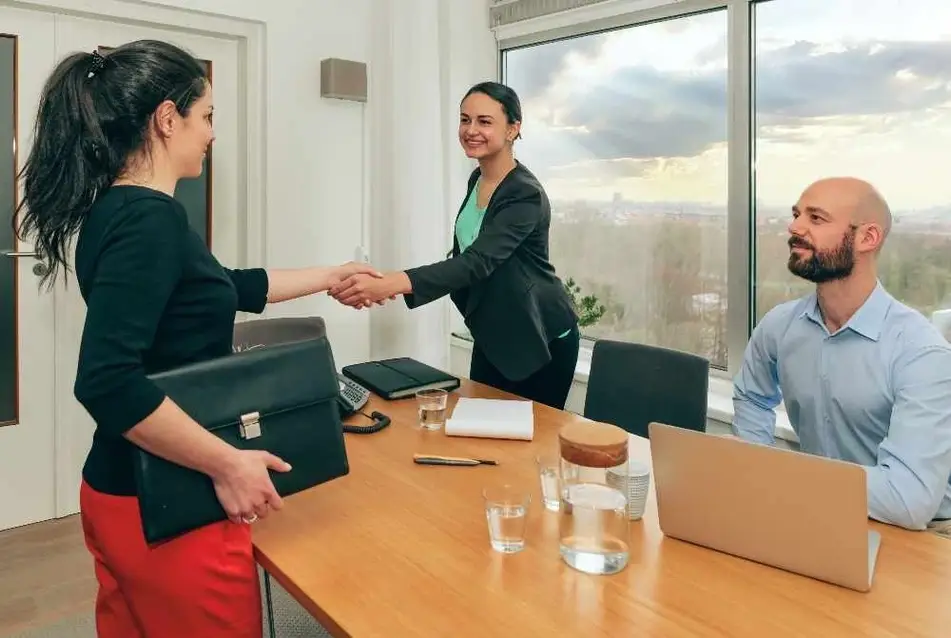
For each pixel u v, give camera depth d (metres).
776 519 1.11
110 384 1.00
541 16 3.48
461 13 3.68
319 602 1.03
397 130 3.51
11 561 2.66
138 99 1.10
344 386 2.01
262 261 3.38
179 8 3.02
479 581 1.09
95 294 1.03
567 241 3.61
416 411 1.99
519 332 2.36
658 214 3.16
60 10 2.82
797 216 1.60
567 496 1.14
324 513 1.34
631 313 3.32
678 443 1.18
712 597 1.05
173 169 1.18
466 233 2.47
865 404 1.57
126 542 1.14
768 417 1.88
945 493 1.50
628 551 1.14
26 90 2.81
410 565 1.14
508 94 2.27
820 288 1.62
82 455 3.06
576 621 0.99
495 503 1.20
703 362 2.07
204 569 1.13
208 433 1.08
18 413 2.90
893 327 1.54
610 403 2.25
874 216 1.53
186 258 1.13
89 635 2.21
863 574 1.05
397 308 3.62
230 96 3.31
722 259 2.92
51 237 1.14
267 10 3.24
